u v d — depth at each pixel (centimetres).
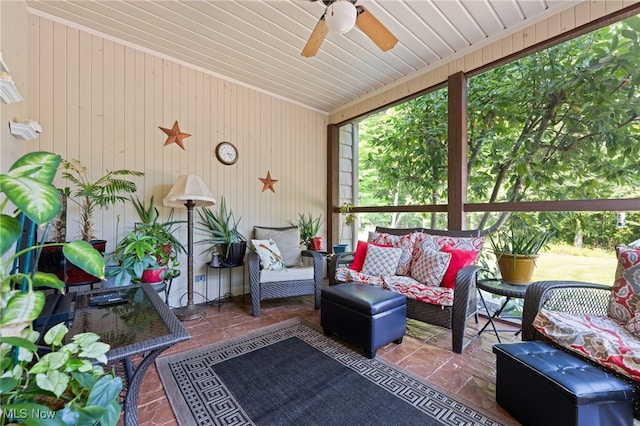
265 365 191
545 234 244
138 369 116
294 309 304
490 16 240
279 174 395
